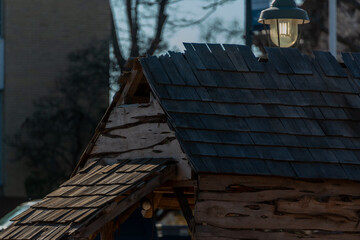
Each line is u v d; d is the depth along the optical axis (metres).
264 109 10.19
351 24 27.89
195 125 9.70
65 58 29.02
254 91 10.38
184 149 9.35
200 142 9.51
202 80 10.32
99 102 27.75
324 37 26.73
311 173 9.53
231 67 10.60
